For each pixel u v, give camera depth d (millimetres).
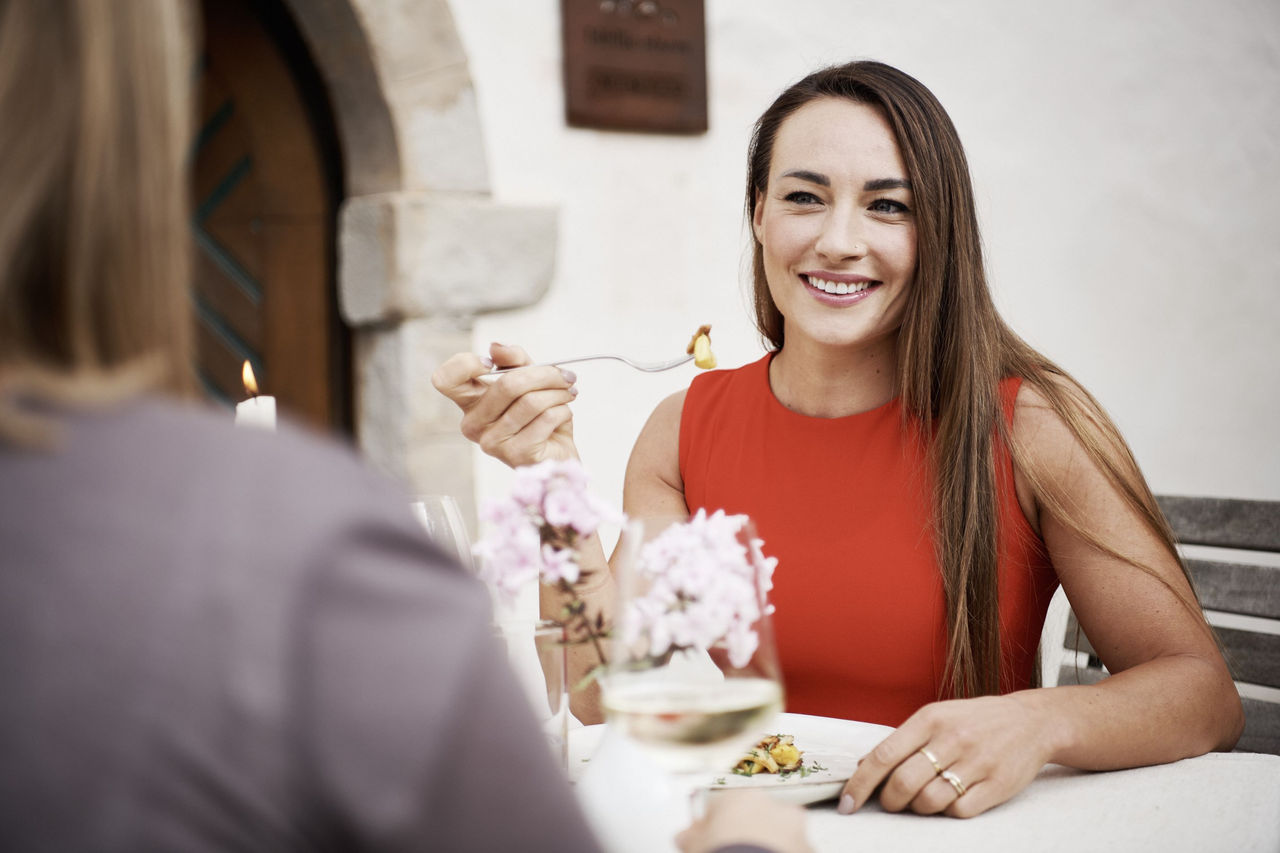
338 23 3076
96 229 484
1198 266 4848
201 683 424
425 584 471
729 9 3709
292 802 436
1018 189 4375
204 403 544
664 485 1931
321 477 473
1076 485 1536
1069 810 1063
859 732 1267
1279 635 1877
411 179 3158
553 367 1451
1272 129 5039
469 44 3271
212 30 3268
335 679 442
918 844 974
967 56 4230
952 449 1592
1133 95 4648
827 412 1762
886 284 1640
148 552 438
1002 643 1628
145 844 414
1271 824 1006
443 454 3256
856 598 1626
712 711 817
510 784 469
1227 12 4898
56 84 475
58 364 489
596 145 3512
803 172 1651
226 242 3373
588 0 3449
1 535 439
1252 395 5039
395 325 3186
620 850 824
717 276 3760
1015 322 4387
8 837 411
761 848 654
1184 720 1229
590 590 1331
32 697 418
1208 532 2002
